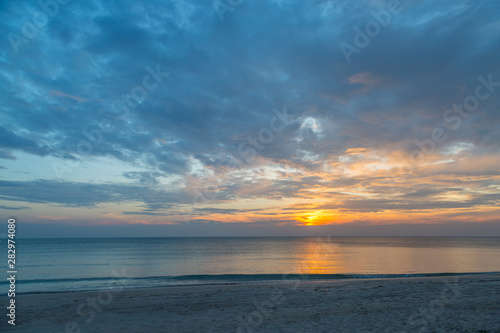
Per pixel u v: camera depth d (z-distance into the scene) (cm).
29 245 10475
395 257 5047
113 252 6862
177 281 2455
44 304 1217
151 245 10862
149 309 1102
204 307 1120
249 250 7700
